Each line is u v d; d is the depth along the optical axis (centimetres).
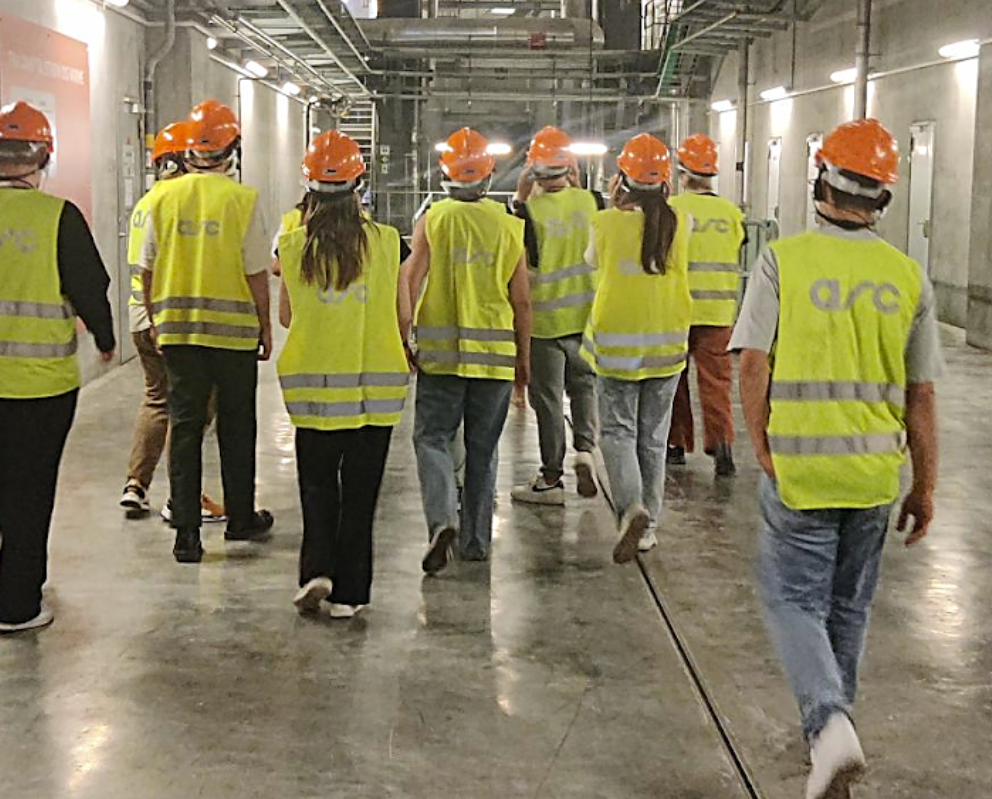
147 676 405
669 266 511
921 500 328
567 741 361
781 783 337
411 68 2039
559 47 1984
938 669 418
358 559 458
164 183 528
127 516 598
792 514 316
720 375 684
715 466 701
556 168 586
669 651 433
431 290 507
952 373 1063
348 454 454
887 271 314
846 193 314
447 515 503
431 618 463
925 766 348
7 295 427
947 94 1317
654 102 2172
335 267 438
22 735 360
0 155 431
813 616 318
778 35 1864
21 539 440
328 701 387
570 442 786
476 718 376
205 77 1307
